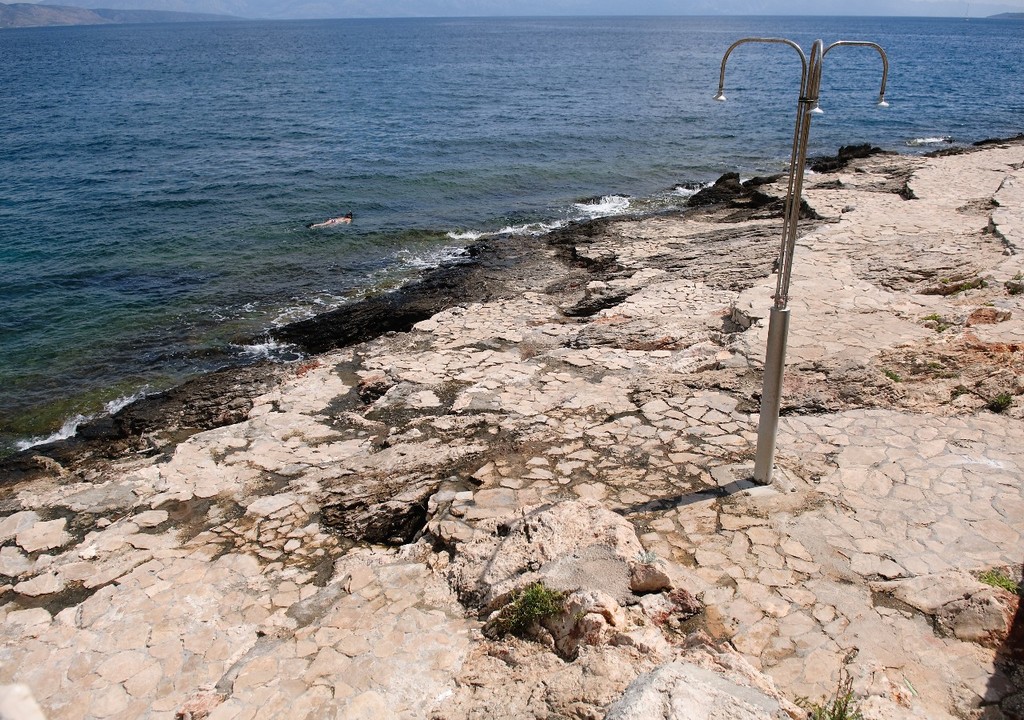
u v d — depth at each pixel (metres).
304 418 10.91
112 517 8.72
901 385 9.56
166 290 18.72
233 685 5.55
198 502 8.70
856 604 5.81
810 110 5.90
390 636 5.93
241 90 62.66
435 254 21.25
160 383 14.09
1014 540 6.53
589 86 64.50
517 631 5.70
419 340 13.74
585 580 5.92
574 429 9.27
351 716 5.12
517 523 6.80
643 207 26.09
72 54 121.38
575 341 12.76
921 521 6.86
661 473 8.02
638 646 5.10
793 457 8.13
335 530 8.02
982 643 5.34
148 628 6.48
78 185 29.27
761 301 12.70
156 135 40.31
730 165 32.72
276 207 26.16
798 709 4.40
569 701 4.66
